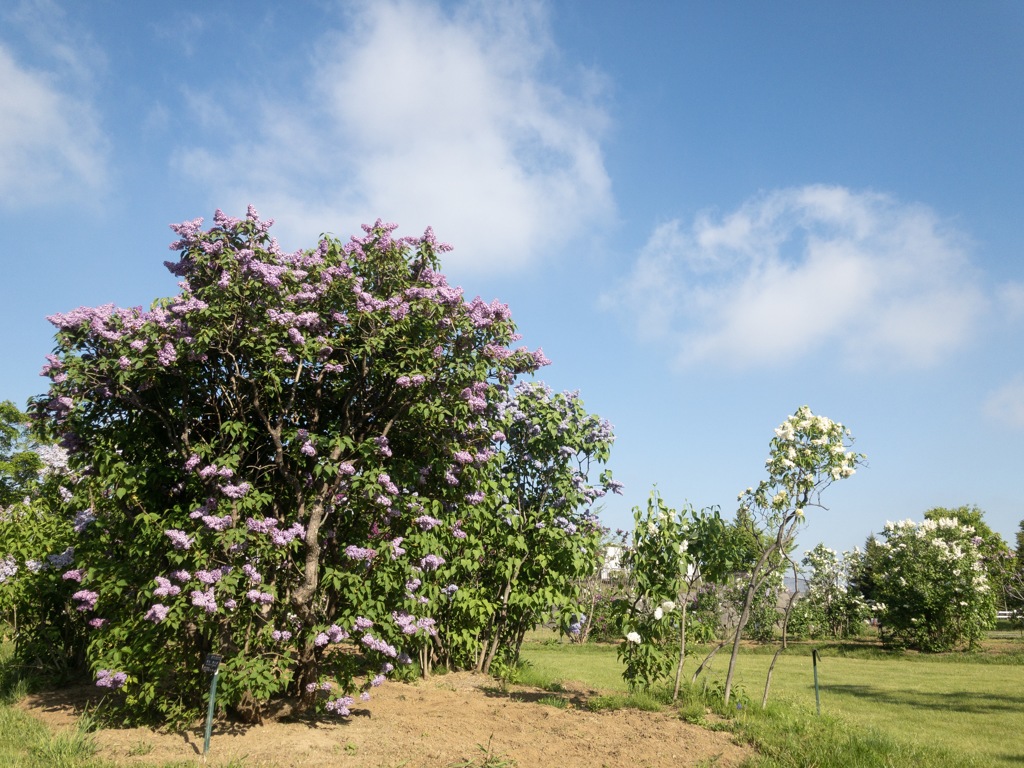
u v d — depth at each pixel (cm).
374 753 623
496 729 727
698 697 870
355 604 704
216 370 721
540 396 1170
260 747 619
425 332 745
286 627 699
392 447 802
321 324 712
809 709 885
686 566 870
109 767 542
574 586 1147
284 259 716
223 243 710
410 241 777
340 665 726
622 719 775
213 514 654
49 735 624
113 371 672
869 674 1527
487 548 1073
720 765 618
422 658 1016
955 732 873
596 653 1903
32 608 920
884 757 659
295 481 707
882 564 2348
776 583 1420
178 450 721
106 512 738
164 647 671
